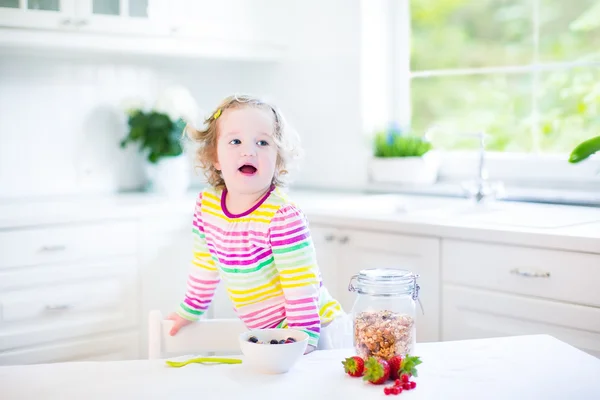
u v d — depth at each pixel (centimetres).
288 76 350
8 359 247
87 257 260
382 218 246
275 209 154
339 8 326
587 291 200
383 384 124
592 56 312
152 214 274
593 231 205
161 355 160
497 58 441
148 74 335
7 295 246
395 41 330
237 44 321
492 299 221
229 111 157
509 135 347
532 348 144
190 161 330
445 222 232
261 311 160
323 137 339
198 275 166
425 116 348
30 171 302
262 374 130
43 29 265
